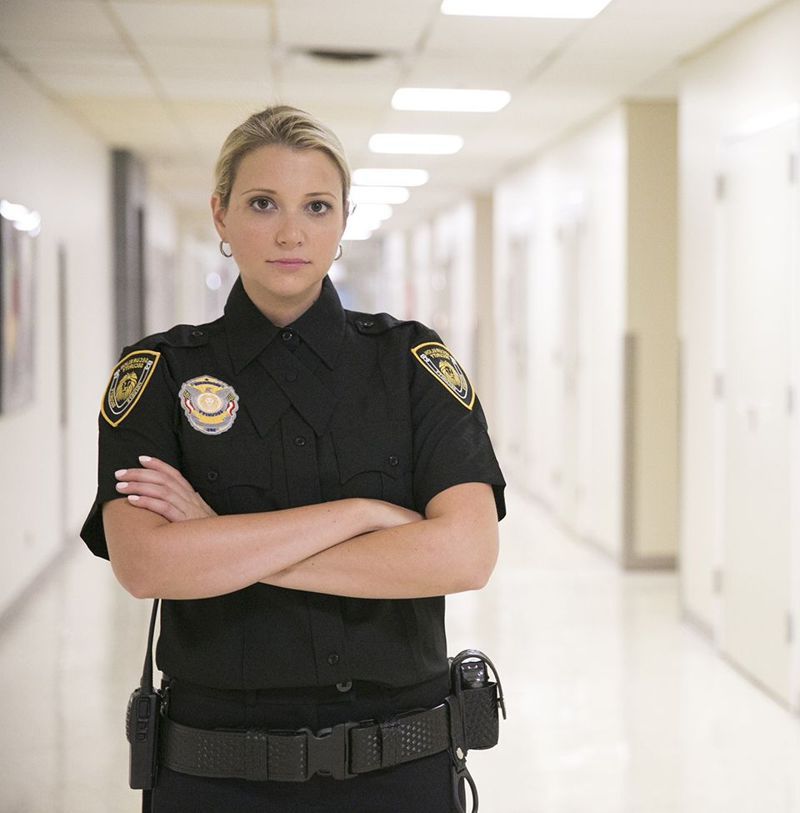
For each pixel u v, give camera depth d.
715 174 5.29
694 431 5.64
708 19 4.89
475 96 6.81
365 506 1.43
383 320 1.57
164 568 1.38
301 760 1.41
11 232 5.64
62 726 4.19
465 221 13.04
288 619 1.43
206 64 5.98
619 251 6.93
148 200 11.01
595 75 6.13
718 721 4.31
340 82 6.42
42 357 6.60
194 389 1.48
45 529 6.70
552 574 6.90
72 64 5.95
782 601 4.49
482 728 1.53
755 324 4.79
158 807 1.48
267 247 1.43
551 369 8.93
